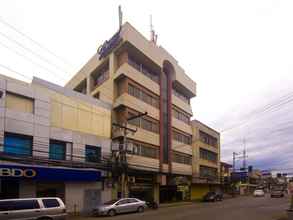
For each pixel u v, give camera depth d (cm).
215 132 5934
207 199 4266
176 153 4381
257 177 9694
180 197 4519
